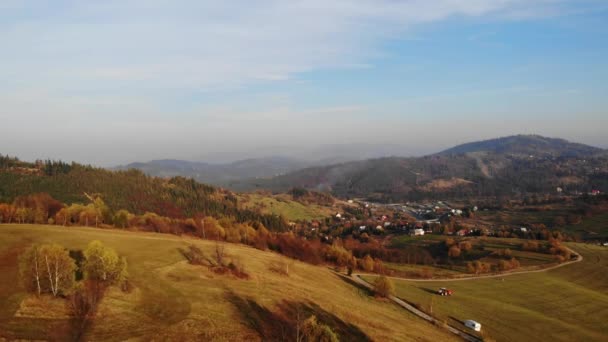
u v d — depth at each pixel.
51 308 35.00
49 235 69.38
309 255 122.62
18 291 37.91
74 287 37.91
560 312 85.81
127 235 86.00
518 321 75.75
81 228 92.88
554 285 108.44
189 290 47.28
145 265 56.91
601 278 117.25
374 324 53.72
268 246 127.25
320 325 38.03
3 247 57.59
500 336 66.12
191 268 58.81
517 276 119.81
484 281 113.19
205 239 113.44
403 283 103.00
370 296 78.81
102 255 42.28
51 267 37.62
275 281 62.88
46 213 113.75
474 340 60.59
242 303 46.00
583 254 145.38
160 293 44.78
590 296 98.25
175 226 124.44
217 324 37.88
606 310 87.75
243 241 127.38
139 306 39.78
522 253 151.88
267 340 36.97
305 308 51.03
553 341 67.12
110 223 116.81
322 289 70.06
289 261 94.44
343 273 106.69
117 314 36.56
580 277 118.88
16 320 32.00
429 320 67.81
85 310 35.88
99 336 31.91
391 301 77.81
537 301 93.56
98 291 39.75
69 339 30.64
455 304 83.81
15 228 74.06
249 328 38.88
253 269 68.69
